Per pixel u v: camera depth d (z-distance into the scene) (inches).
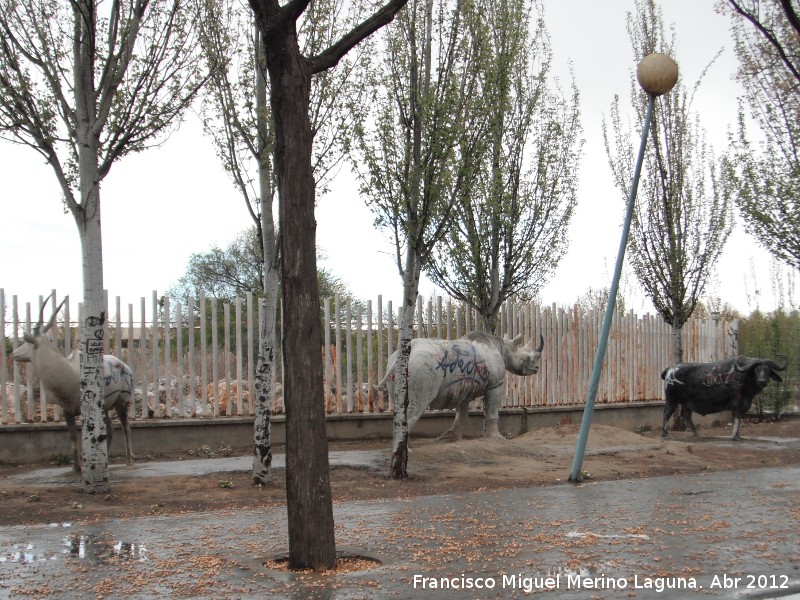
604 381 861.8
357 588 270.5
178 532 359.9
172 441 633.0
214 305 654.5
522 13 676.7
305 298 302.2
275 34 302.4
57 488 471.8
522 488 489.1
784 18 684.1
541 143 712.4
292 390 300.8
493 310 709.9
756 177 800.9
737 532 360.5
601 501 439.8
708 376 769.6
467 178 533.0
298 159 304.2
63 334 628.4
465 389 618.5
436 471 546.3
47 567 299.4
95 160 456.1
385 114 516.7
